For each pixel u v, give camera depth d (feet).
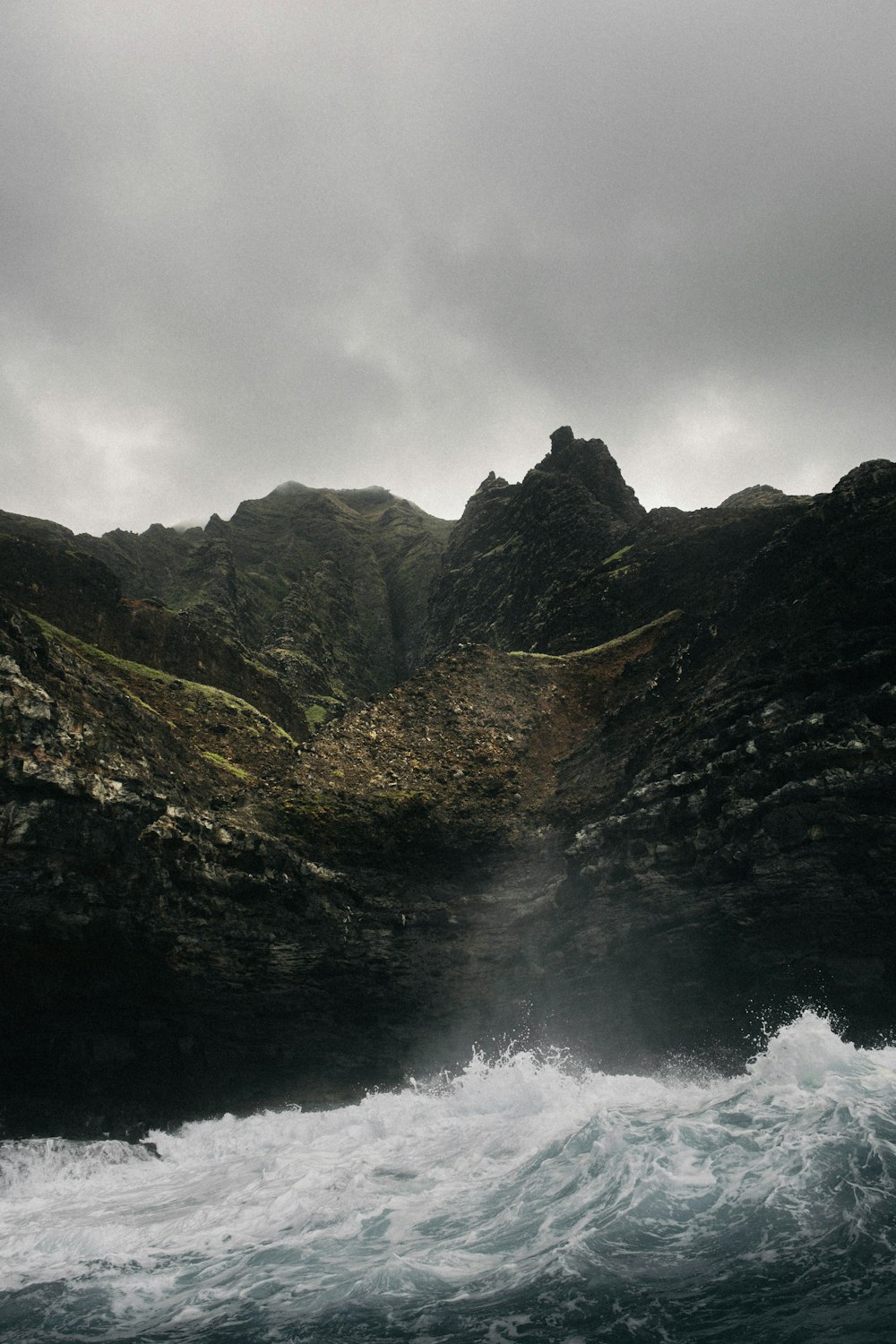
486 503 366.43
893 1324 22.67
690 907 84.53
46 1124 74.84
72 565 158.81
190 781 108.99
